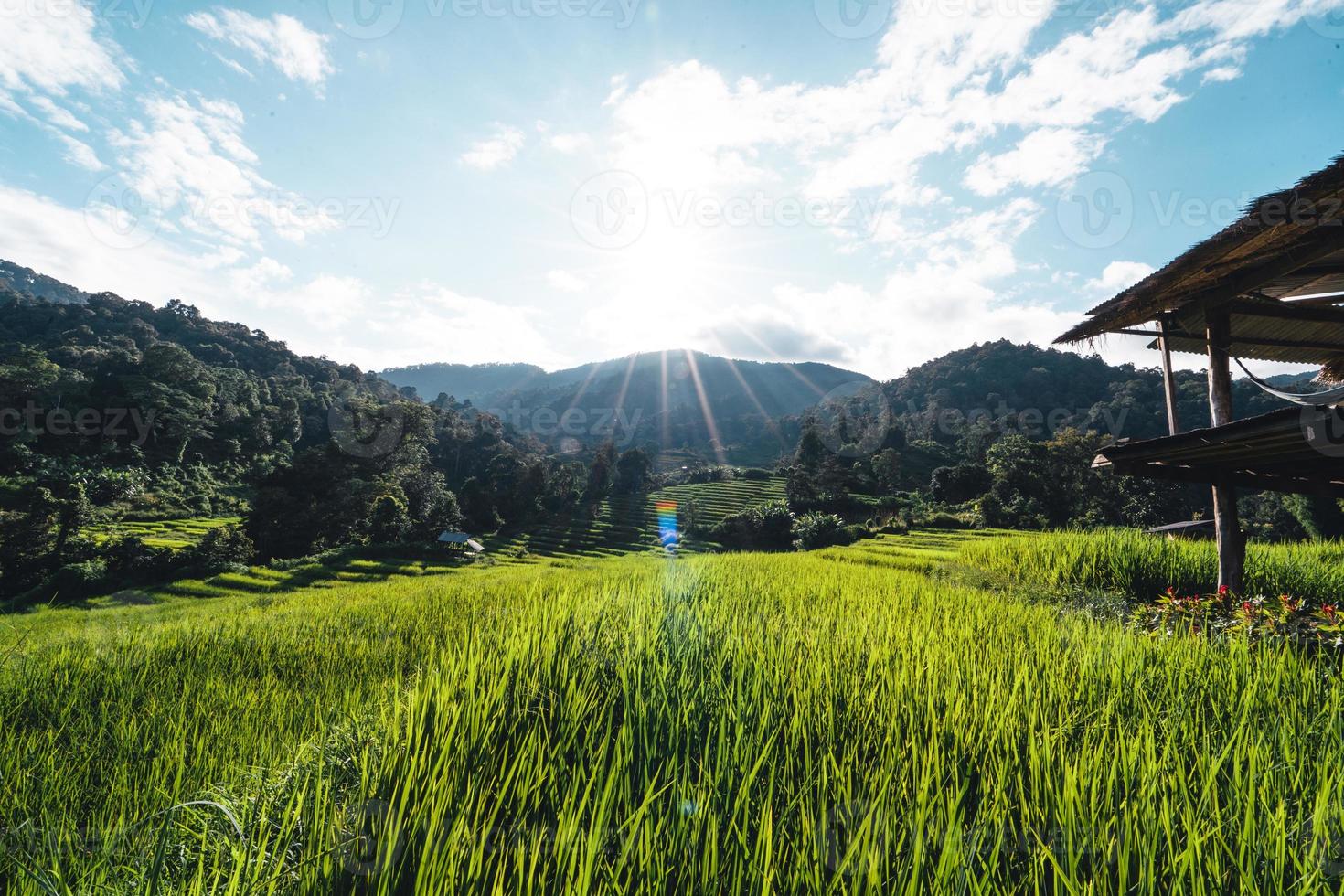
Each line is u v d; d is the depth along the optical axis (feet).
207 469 278.46
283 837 5.99
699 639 14.05
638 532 237.45
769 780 7.56
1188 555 37.29
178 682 15.47
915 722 9.54
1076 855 5.90
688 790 6.95
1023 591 34.47
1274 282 20.85
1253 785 6.82
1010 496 175.83
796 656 13.37
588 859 5.49
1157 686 11.80
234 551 131.95
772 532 192.03
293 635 21.99
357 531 188.44
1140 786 7.24
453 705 8.47
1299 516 117.39
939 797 6.97
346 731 9.61
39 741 10.92
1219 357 22.31
